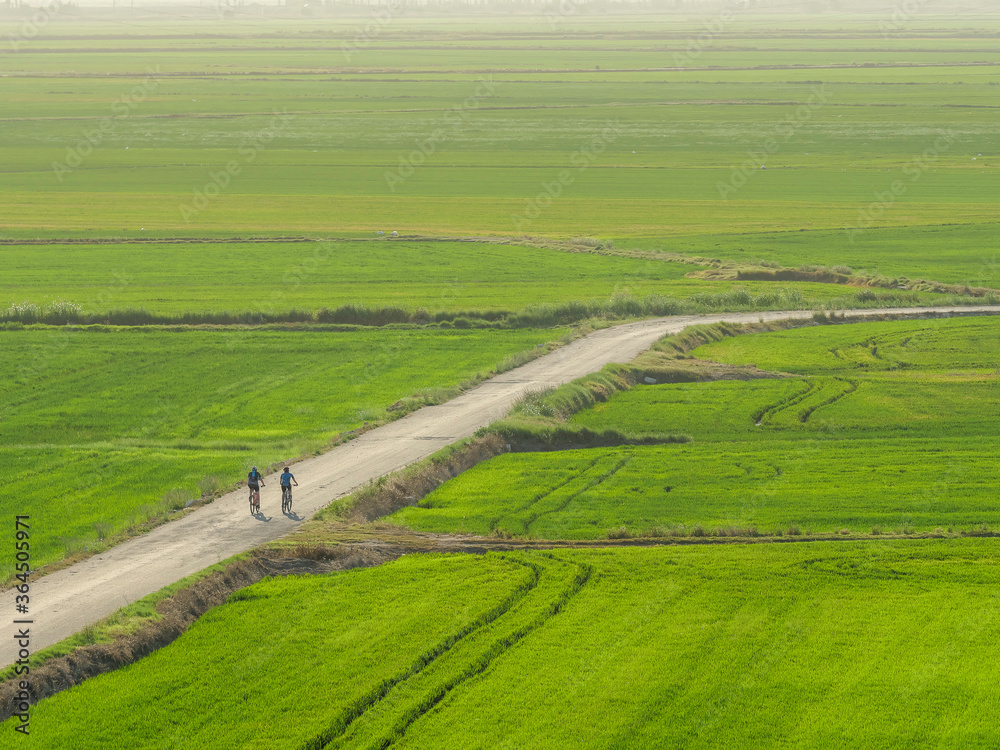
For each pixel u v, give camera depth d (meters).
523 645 34.06
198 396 68.50
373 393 69.19
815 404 66.94
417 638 34.38
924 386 70.94
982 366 77.25
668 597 37.56
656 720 29.89
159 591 36.38
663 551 41.88
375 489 47.97
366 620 35.66
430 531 44.97
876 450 56.44
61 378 72.06
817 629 35.22
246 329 85.94
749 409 65.88
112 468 54.06
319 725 29.45
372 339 83.69
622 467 53.91
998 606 36.88
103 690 31.00
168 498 47.25
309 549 40.91
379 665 32.66
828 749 28.67
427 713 30.31
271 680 31.81
